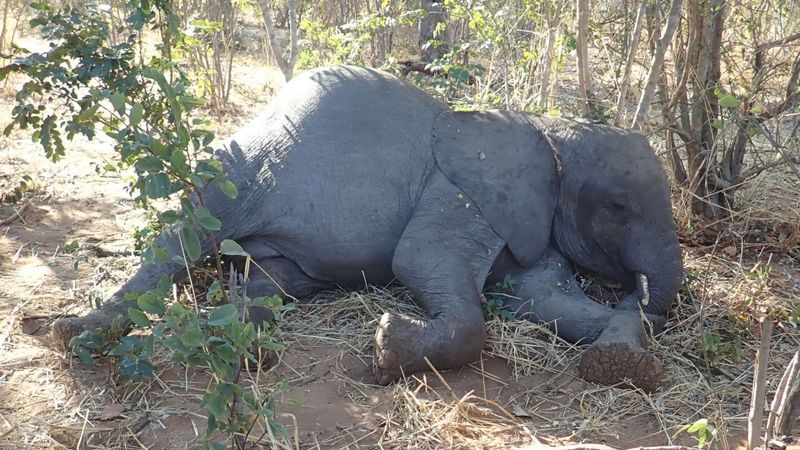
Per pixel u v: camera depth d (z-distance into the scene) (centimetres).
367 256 519
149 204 569
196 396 427
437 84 738
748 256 638
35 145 846
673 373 467
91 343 440
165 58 565
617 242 521
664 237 515
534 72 805
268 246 523
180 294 521
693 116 664
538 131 541
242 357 427
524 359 478
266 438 387
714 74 659
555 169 531
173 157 347
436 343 453
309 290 536
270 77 1206
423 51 1018
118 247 610
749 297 561
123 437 392
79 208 691
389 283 541
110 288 540
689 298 553
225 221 513
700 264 613
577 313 499
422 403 423
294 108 533
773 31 824
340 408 423
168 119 559
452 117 544
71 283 552
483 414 423
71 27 548
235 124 964
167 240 500
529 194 521
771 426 357
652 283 513
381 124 525
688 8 644
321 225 511
